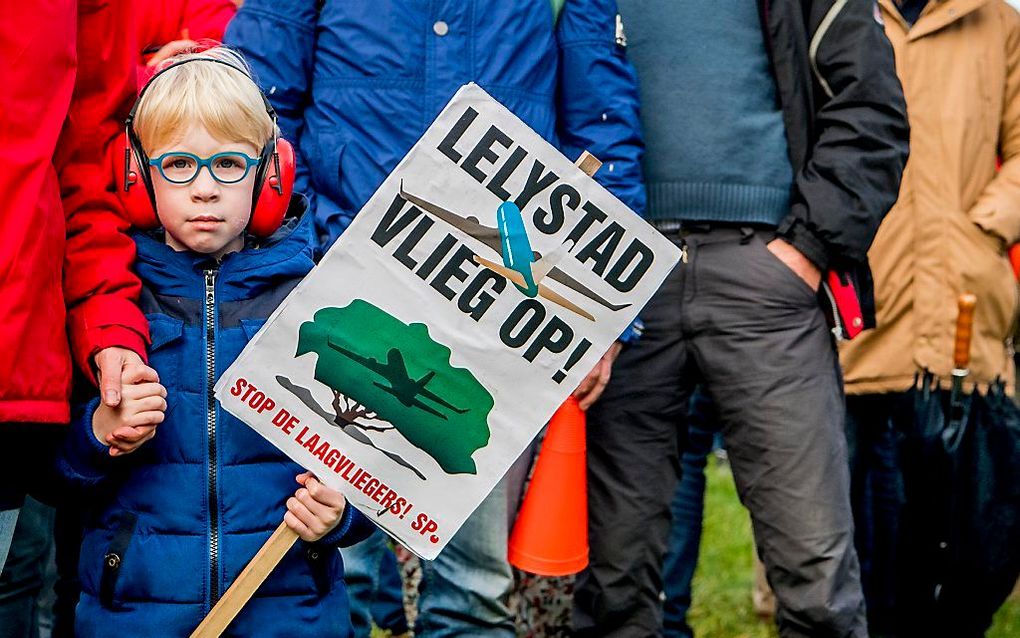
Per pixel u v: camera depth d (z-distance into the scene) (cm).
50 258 277
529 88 367
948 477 451
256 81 338
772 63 395
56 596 439
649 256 306
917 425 457
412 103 359
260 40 364
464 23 361
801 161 394
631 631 406
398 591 476
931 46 483
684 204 392
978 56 484
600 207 304
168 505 291
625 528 400
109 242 295
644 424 400
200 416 294
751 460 391
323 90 364
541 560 366
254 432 296
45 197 275
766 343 388
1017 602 556
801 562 384
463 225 298
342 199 362
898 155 387
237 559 293
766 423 387
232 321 298
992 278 477
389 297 296
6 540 289
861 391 484
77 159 298
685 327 394
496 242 300
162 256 298
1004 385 454
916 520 456
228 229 293
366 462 295
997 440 450
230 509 293
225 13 380
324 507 291
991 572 450
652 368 398
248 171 293
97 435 285
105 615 293
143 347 290
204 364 295
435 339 298
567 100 382
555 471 368
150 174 291
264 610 296
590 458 404
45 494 296
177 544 291
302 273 305
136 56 303
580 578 409
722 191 390
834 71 390
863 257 387
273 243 306
